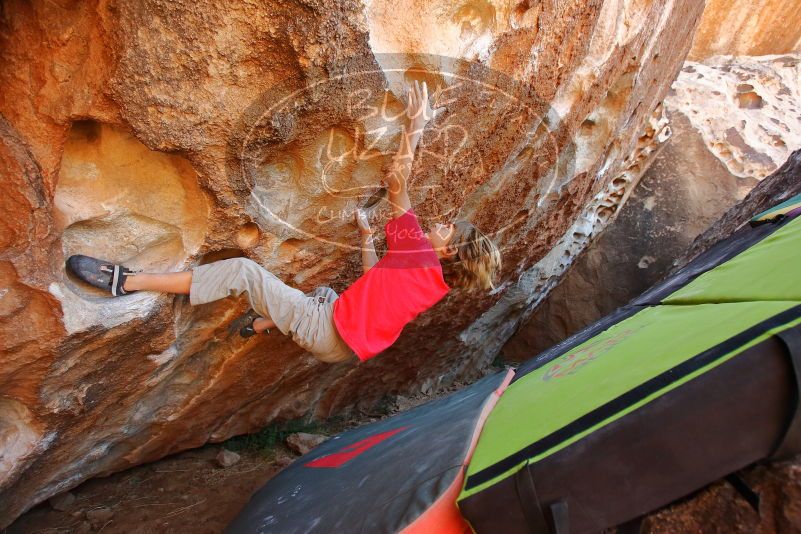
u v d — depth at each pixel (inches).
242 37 61.7
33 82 63.3
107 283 77.6
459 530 66.2
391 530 67.1
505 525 60.2
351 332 88.5
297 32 62.4
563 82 110.1
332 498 92.5
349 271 115.4
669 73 186.5
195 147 69.2
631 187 236.1
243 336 104.1
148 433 126.7
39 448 93.1
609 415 59.4
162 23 58.8
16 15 60.6
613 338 100.8
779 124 247.9
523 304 236.4
